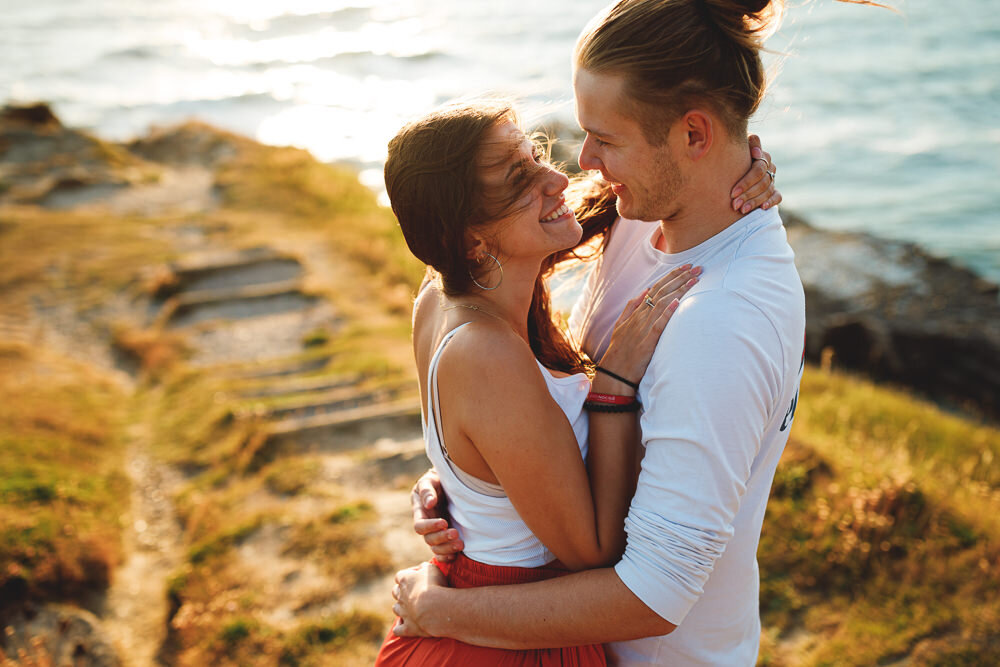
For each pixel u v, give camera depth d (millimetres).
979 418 11805
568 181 1629
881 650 3670
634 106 1451
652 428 1472
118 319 9781
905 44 46562
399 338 8727
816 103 36531
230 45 55594
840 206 25125
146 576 5043
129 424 7098
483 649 1646
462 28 60750
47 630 4324
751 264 1484
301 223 13867
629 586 1457
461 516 1743
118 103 37781
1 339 9031
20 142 18469
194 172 17578
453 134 1541
